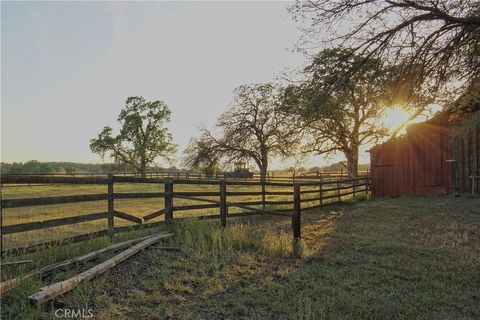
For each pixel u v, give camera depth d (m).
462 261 5.92
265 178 31.30
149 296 4.02
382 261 6.00
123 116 54.38
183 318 3.61
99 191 23.72
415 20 7.54
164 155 55.84
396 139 17.66
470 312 4.07
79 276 4.07
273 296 4.35
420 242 7.33
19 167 60.62
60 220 5.16
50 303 3.55
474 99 8.57
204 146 37.28
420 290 4.72
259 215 10.92
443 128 16.11
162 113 55.03
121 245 5.48
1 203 4.44
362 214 11.40
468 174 15.30
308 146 27.64
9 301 3.46
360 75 8.62
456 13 7.46
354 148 26.42
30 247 4.86
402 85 8.17
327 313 3.92
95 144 54.09
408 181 17.19
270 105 35.28
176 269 5.04
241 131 36.47
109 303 3.70
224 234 6.96
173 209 7.64
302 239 7.60
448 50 7.59
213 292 4.34
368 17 8.12
